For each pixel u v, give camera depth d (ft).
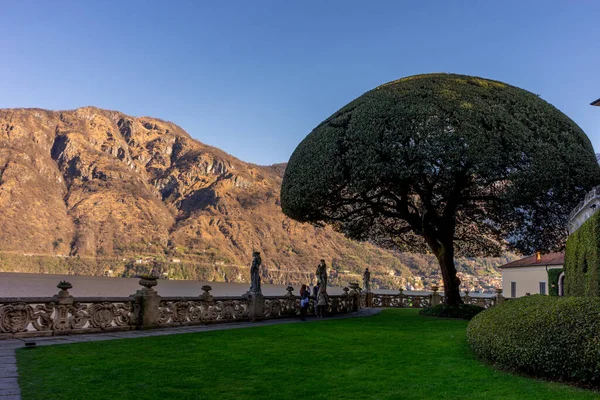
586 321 23.18
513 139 57.16
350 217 78.13
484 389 22.89
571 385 22.71
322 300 67.10
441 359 30.42
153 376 24.84
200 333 41.81
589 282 41.81
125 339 36.42
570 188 58.03
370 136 59.93
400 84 66.85
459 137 56.70
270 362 29.76
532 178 55.31
